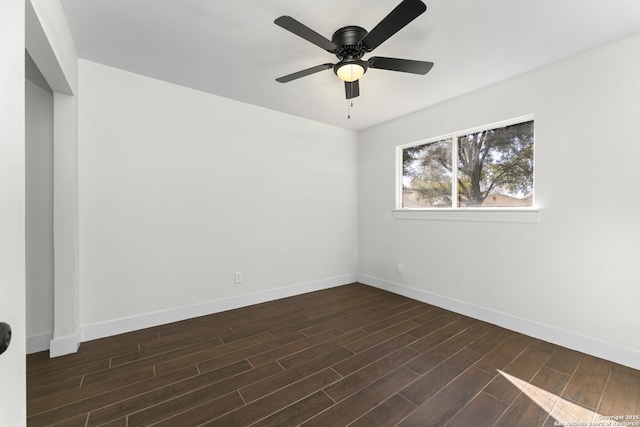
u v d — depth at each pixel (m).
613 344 1.89
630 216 1.84
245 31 1.83
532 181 2.37
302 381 1.68
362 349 2.07
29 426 1.32
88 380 1.67
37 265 2.02
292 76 1.94
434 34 1.82
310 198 3.54
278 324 2.52
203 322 2.57
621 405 1.47
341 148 3.85
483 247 2.62
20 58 0.71
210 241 2.77
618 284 1.88
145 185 2.43
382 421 1.36
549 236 2.20
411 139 3.29
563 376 1.73
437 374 1.75
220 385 1.64
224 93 2.77
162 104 2.51
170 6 1.60
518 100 2.37
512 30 1.78
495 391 1.59
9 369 0.62
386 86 2.56
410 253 3.30
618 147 1.88
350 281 3.97
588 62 2.00
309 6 1.59
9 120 0.65
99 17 1.69
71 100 1.96
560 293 2.14
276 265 3.25
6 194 0.64
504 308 2.46
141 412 1.42
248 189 3.02
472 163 2.79
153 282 2.47
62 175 1.94
